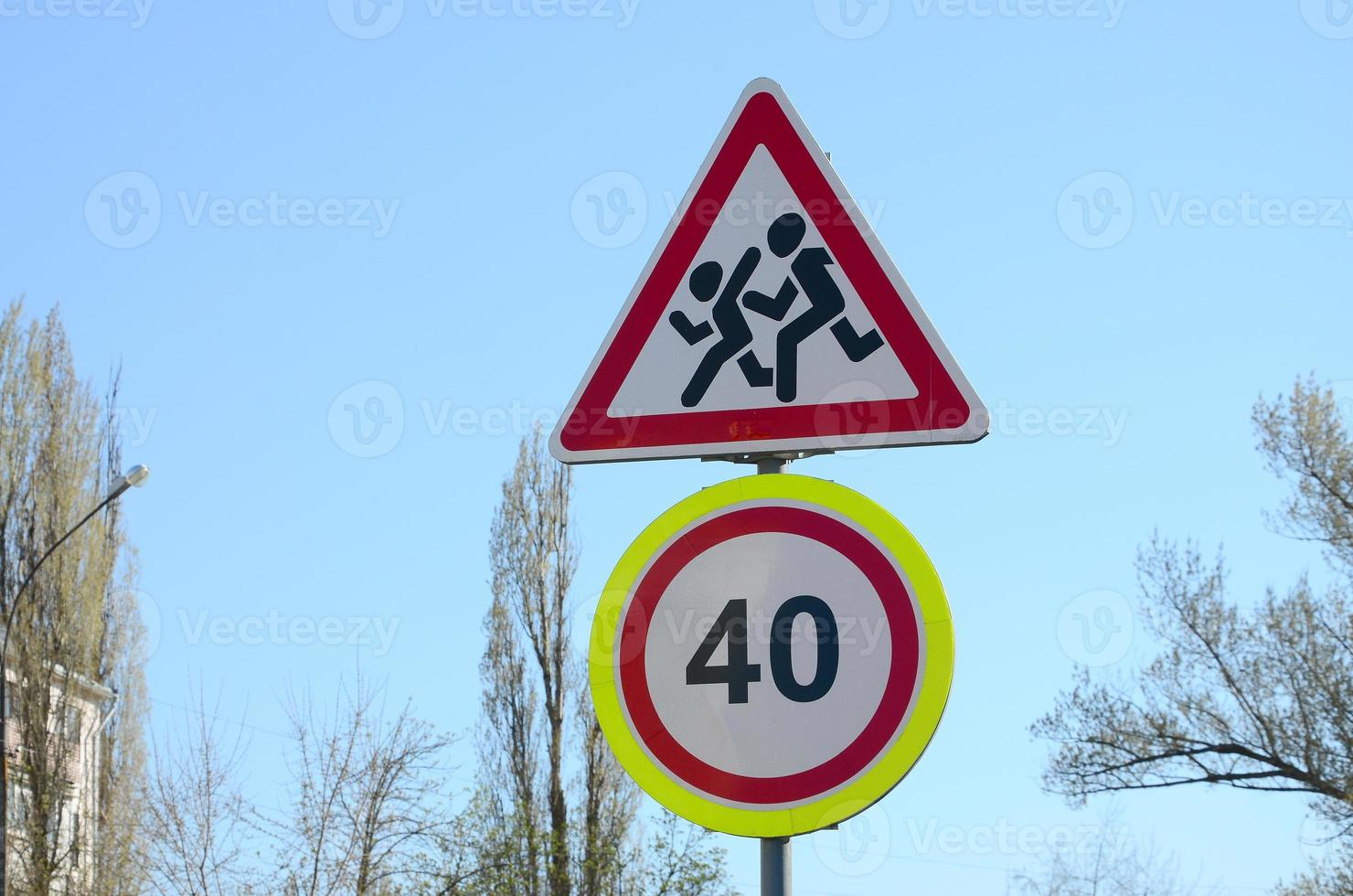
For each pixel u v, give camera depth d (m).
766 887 3.34
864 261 3.70
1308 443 13.77
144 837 18.61
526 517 30.08
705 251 3.77
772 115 3.82
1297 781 13.31
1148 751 13.66
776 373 3.68
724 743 3.41
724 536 3.53
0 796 16.52
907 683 3.37
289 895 16.75
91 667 26.34
